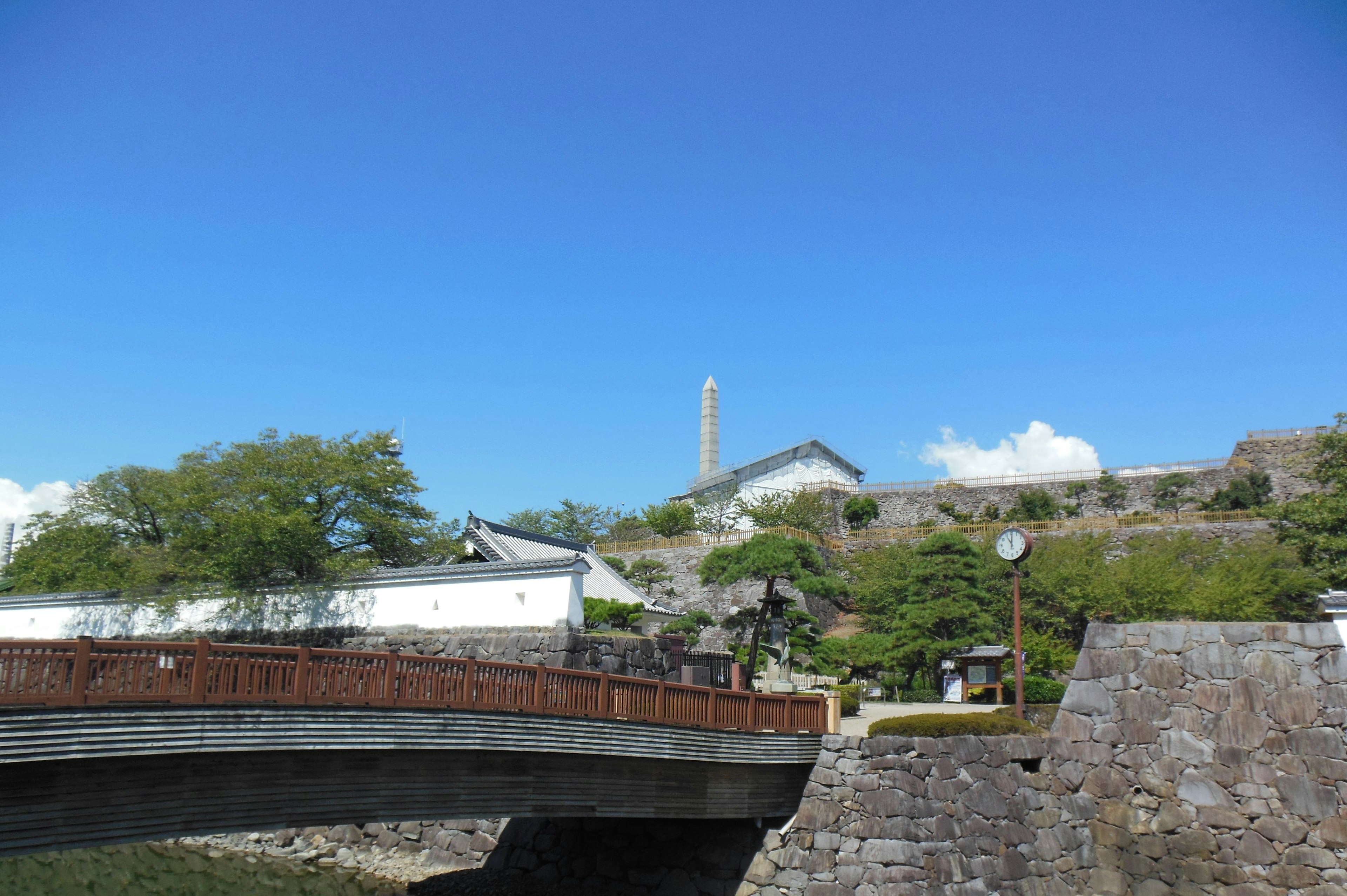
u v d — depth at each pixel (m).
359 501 26.59
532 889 17.30
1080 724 17.72
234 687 10.27
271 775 10.70
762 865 15.97
